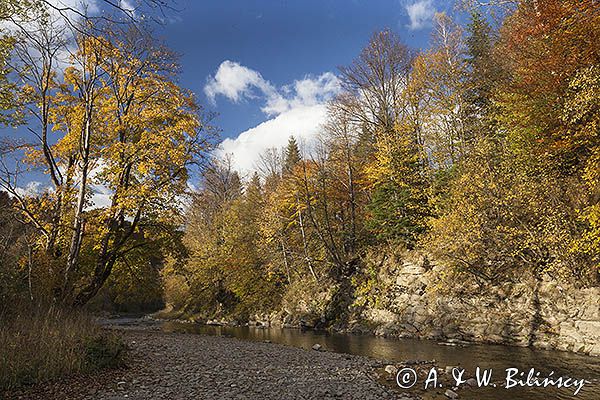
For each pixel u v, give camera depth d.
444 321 21.89
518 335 18.20
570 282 16.91
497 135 22.92
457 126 26.83
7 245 17.33
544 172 18.05
